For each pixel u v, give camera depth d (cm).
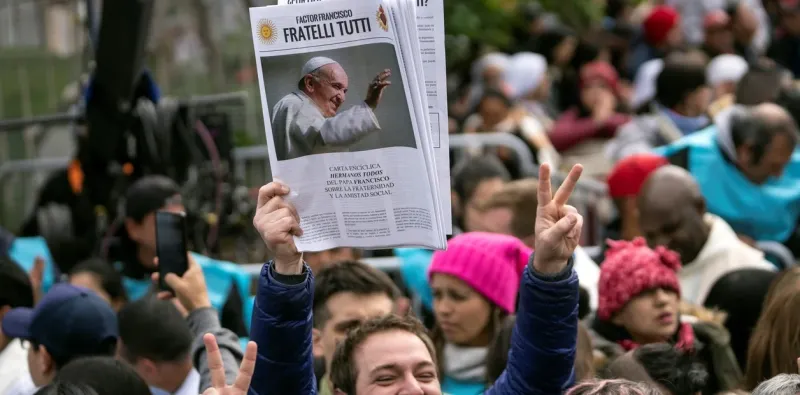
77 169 2314
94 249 2267
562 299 1158
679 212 1817
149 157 2275
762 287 1691
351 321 1512
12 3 2820
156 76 2867
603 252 2123
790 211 2202
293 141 1105
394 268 2197
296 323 1133
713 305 1719
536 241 1159
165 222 1549
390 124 1084
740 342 1698
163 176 2286
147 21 2183
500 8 3969
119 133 2256
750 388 1447
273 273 1134
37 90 2842
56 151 2909
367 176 1094
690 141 2203
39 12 2834
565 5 4175
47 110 2842
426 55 1116
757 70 2562
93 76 2227
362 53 1084
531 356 1166
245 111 2847
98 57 2189
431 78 1116
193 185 2291
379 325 1194
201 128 2327
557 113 3638
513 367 1178
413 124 1079
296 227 1111
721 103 2680
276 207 1112
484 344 1609
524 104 3441
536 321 1163
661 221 1820
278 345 1130
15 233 2716
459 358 1603
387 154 1088
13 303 1772
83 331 1583
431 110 1116
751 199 2169
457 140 2697
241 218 2334
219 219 2305
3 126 2325
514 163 2697
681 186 1833
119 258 2191
